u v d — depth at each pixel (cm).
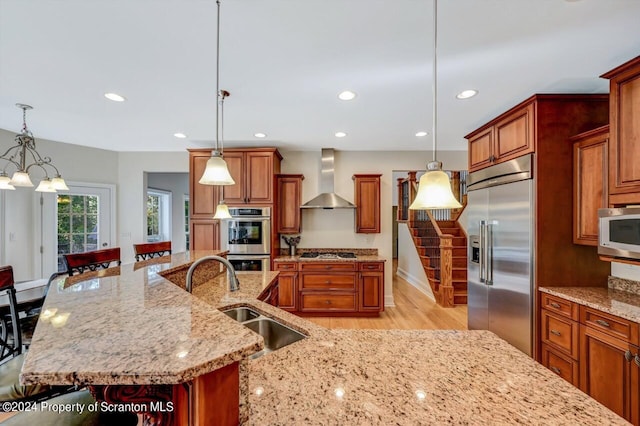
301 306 381
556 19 146
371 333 129
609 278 222
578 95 223
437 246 502
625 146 175
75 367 55
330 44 168
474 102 253
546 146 224
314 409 76
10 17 143
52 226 389
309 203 409
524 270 232
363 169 441
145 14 142
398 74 203
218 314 88
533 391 85
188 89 227
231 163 388
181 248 676
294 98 244
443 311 410
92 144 404
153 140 384
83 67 194
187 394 62
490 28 153
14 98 245
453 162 439
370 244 441
